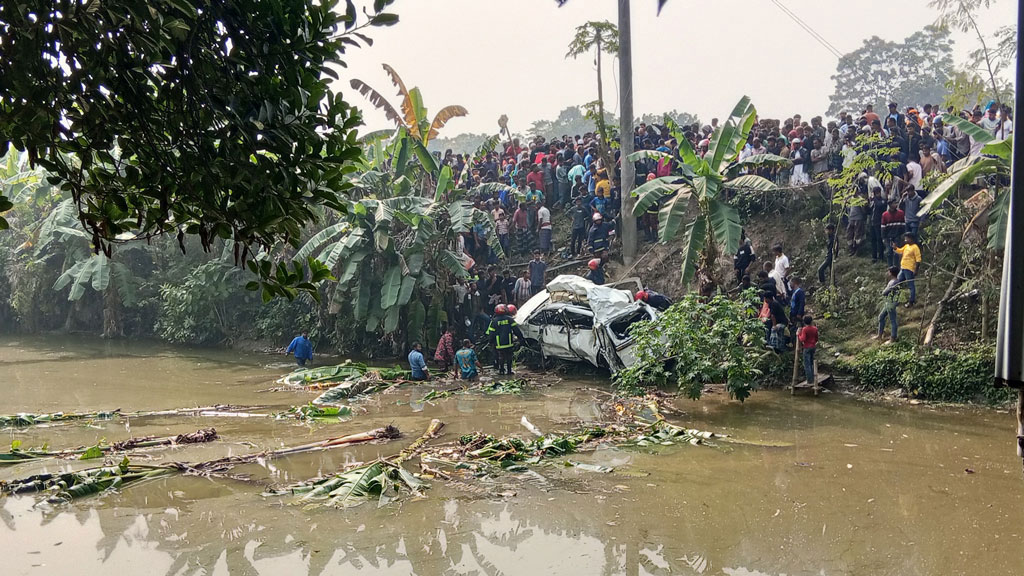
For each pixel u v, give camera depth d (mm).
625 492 8219
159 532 7191
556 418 12258
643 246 19859
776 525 7184
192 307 22938
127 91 2795
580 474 8914
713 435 10664
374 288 18938
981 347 12695
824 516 7410
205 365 19250
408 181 19156
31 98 2676
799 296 14312
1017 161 1785
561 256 20531
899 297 13977
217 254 24391
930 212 14398
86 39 2680
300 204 2922
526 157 22672
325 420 12320
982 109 17188
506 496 8109
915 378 12820
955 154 15586
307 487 8391
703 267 15016
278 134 2838
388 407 13445
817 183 16922
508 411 12914
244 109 2807
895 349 13523
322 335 20844
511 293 19359
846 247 16312
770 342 14406
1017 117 1771
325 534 7062
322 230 19109
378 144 19688
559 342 16344
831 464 9219
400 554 6590
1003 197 12141
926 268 14633
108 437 11266
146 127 2824
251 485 8617
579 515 7516
